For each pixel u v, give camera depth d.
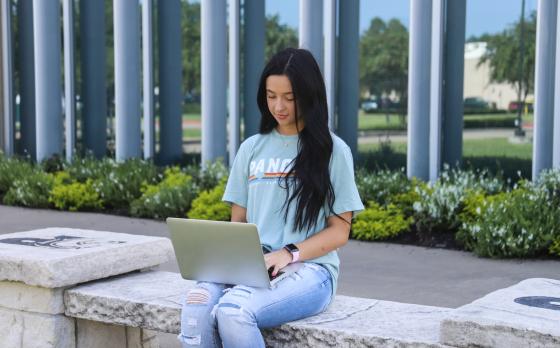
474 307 3.44
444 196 9.41
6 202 13.05
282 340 3.78
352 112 12.05
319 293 3.80
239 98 12.98
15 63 16.59
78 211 12.23
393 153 11.67
